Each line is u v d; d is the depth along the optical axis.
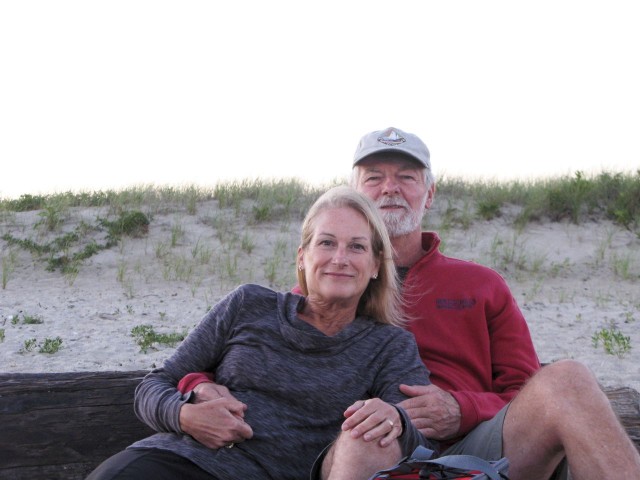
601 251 13.35
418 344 3.66
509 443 2.97
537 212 14.84
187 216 14.64
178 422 3.06
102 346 8.39
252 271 12.56
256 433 3.07
